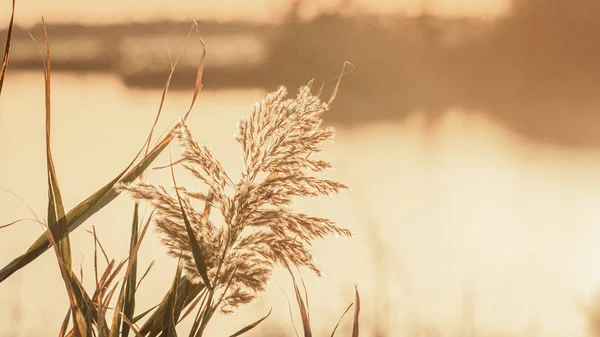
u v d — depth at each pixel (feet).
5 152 30.12
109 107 59.72
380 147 38.88
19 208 17.80
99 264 12.86
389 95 69.31
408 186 25.38
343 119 55.62
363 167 29.71
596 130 48.19
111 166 27.50
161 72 88.43
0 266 12.20
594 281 13.50
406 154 35.88
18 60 106.93
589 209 22.54
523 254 16.01
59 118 48.11
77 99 68.33
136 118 49.29
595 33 69.46
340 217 16.31
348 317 10.95
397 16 79.10
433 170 30.27
